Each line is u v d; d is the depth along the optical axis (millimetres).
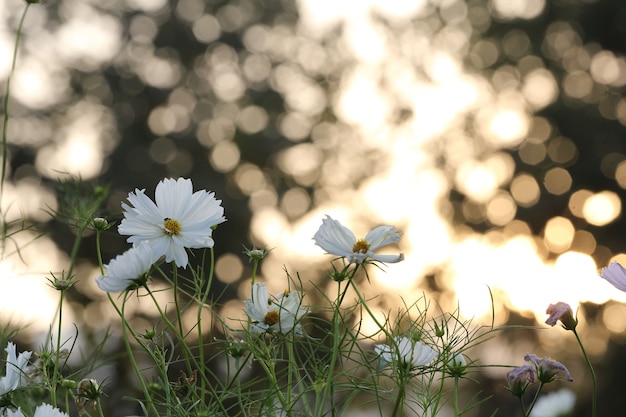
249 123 13977
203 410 1428
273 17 14414
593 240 12625
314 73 14195
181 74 14141
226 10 14391
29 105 13047
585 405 10664
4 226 2314
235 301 11438
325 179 13508
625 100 13055
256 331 1551
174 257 1522
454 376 1499
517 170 13078
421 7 13906
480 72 13633
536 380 1651
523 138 13219
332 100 14008
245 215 12570
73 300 9016
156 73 14094
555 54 13461
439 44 13766
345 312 1568
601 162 12695
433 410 1501
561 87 13305
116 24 13992
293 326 1498
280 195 13258
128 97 13742
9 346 1528
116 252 10648
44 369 1499
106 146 13367
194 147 13594
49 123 13117
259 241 12516
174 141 13625
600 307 11281
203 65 14250
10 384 1512
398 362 1403
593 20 13281
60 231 10062
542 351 10633
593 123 12969
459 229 13008
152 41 14125
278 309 1544
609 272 1591
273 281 11078
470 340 1521
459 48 13766
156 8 14242
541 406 1872
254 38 14375
